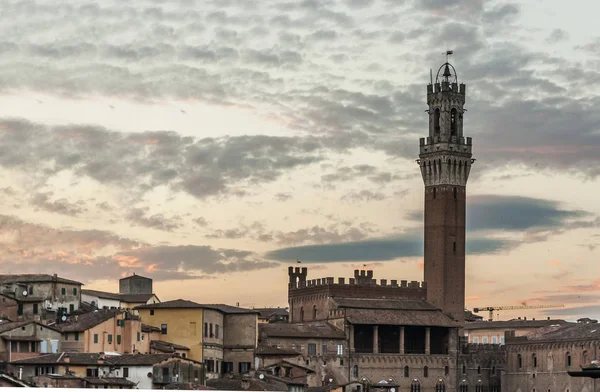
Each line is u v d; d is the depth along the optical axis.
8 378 179.12
